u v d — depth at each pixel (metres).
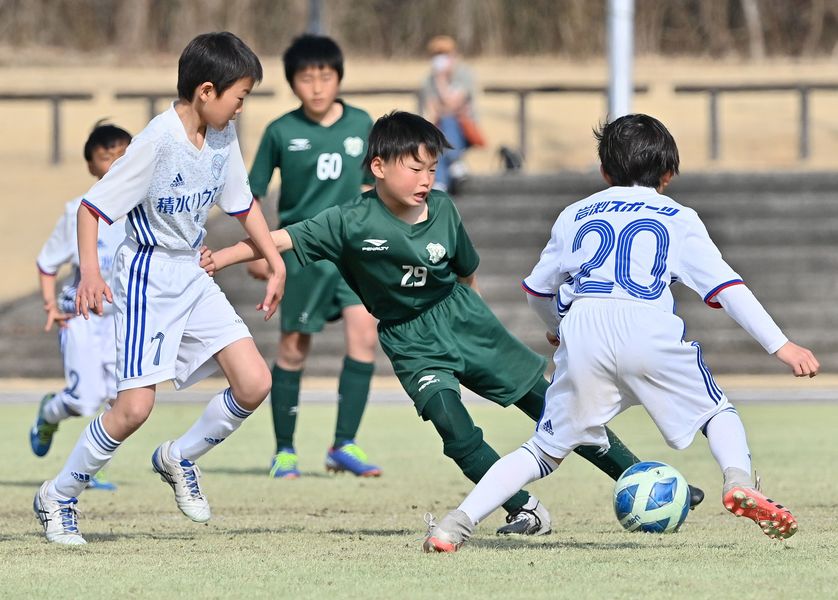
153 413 44.66
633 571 15.47
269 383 18.80
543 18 120.94
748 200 65.06
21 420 42.06
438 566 15.99
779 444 34.69
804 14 125.06
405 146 18.42
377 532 20.20
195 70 17.95
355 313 30.06
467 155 85.06
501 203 65.88
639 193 17.38
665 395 16.41
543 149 86.94
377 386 53.12
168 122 18.06
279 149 29.72
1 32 121.38
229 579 15.27
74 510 18.98
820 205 64.69
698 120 92.38
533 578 15.09
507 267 61.28
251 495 25.97
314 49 29.41
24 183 76.69
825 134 88.31
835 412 43.22
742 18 125.31
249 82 18.20
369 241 19.00
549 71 107.56
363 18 122.06
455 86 68.31
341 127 29.73
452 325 19.38
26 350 57.03
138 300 18.33
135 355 18.30
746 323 16.19
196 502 19.55
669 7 125.38
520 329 57.66
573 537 19.00
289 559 16.75
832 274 60.22
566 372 16.69
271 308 19.16
